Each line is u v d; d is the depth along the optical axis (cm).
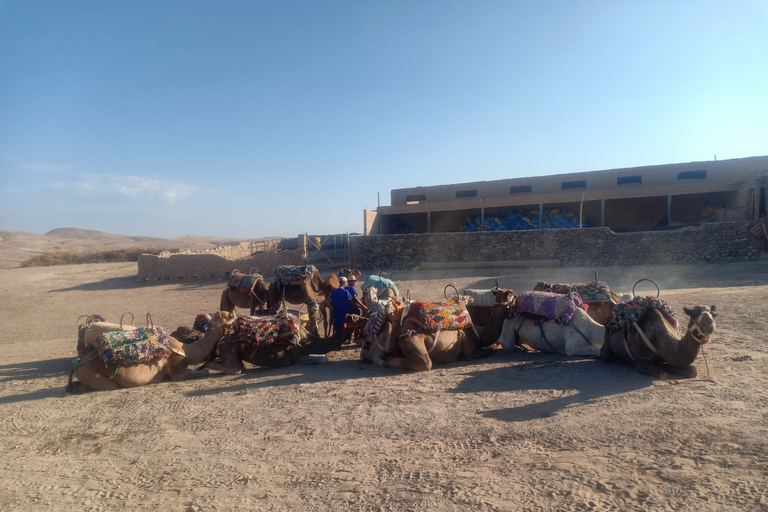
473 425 543
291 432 566
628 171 3522
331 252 3388
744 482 375
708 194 3419
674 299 1404
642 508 352
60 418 668
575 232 2691
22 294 3297
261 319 908
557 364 783
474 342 875
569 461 436
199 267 3366
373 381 762
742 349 796
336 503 396
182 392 761
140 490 445
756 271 2067
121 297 2925
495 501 378
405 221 4331
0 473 500
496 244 2845
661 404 561
